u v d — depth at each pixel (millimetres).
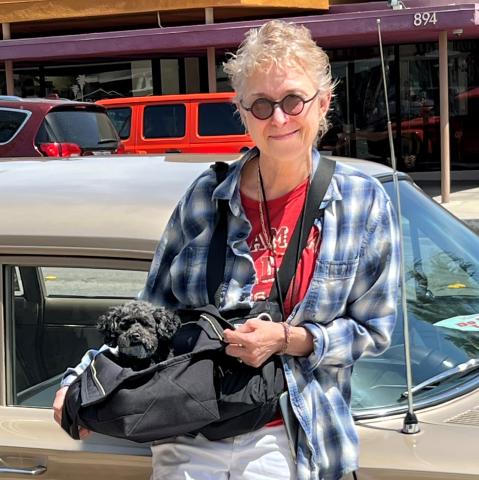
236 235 2105
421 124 18609
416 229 3041
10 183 2916
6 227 2598
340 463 2023
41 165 3232
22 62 19312
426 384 2414
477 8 13844
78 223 2559
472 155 18500
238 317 2057
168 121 13195
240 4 16016
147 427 1927
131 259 2467
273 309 2045
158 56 18922
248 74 2023
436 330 2664
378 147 18859
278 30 2027
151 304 2061
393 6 14422
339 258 2020
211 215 2150
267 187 2100
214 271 2102
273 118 2000
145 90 19656
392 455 2121
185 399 1924
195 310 2057
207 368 1960
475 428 2197
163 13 16844
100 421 1955
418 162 18750
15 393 2580
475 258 3117
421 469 2066
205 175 2199
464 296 2854
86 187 2793
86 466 2316
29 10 17109
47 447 2350
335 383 2084
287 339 1969
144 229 2496
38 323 2688
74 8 16828
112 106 13469
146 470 2248
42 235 2549
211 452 2021
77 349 2703
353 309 2059
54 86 19641
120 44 16141
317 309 2006
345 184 2072
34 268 2615
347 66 18828
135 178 2861
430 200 3330
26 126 10969
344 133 19078
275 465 1996
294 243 2062
